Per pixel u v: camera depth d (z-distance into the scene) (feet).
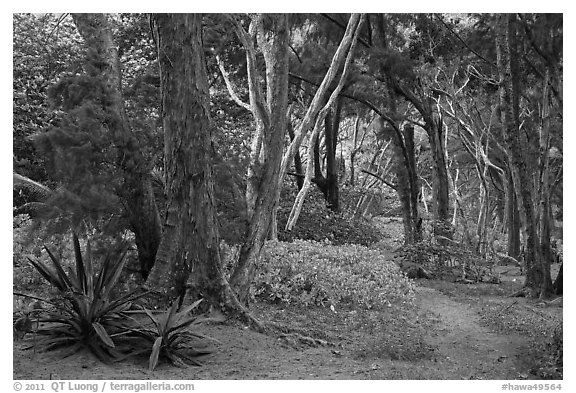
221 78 67.72
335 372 22.06
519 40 54.49
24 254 33.12
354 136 102.37
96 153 28.94
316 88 72.08
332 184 80.38
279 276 36.86
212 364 22.15
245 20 54.90
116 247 30.19
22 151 43.93
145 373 20.31
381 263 48.44
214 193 28.68
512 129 45.91
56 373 19.52
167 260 26.78
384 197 122.72
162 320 23.88
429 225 76.48
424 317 36.35
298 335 27.25
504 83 46.24
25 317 21.50
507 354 27.78
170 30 26.25
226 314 26.58
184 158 26.55
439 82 74.43
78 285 23.13
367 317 33.83
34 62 50.21
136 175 29.58
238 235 30.83
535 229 45.34
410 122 71.82
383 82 70.03
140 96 35.01
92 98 30.45
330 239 72.02
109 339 20.97
